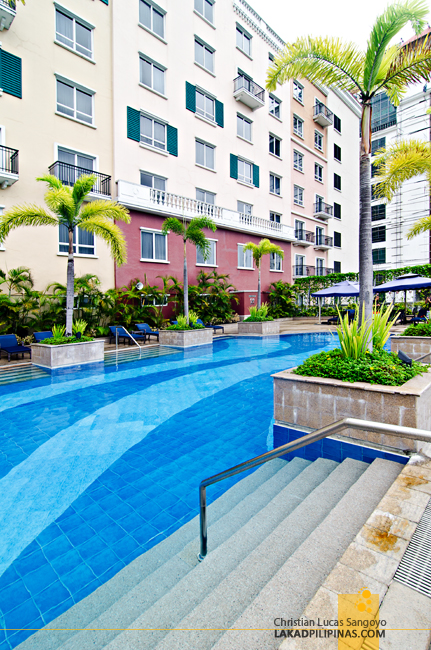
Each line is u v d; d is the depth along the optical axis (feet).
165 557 8.17
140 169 54.44
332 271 100.32
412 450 10.98
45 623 6.48
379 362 13.60
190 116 61.93
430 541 5.96
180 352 38.91
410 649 3.95
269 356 36.14
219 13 66.95
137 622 5.75
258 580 6.19
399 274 65.77
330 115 97.19
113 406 20.02
